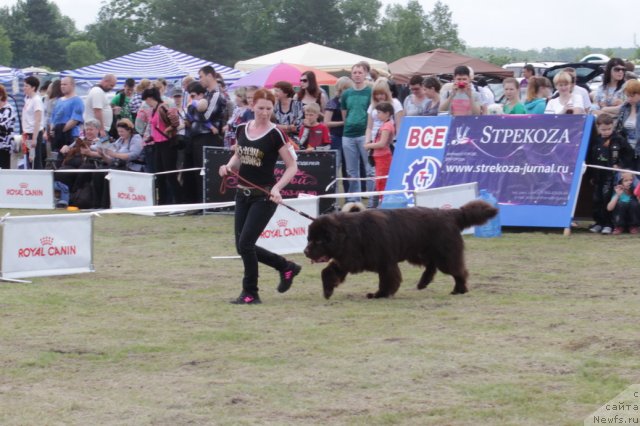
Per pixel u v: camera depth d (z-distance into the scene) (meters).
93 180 18.77
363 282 10.90
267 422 5.84
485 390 6.43
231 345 7.79
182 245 13.84
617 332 7.96
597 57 37.78
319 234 9.36
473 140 15.42
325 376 6.82
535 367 6.98
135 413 6.04
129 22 107.06
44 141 21.27
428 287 10.52
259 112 9.27
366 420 5.86
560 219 14.59
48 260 11.20
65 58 108.75
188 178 17.84
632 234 14.41
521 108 16.17
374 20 91.38
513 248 13.21
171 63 31.59
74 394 6.47
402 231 9.73
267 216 9.47
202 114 17.53
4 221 10.80
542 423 5.77
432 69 31.98
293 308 9.34
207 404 6.21
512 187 15.00
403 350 7.50
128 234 15.12
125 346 7.77
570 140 14.89
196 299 9.84
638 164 14.52
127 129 19.09
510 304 9.38
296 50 30.25
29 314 9.05
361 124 17.16
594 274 11.06
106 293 10.17
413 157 15.77
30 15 111.06
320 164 16.17
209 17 82.62
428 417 5.91
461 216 10.04
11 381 6.80
